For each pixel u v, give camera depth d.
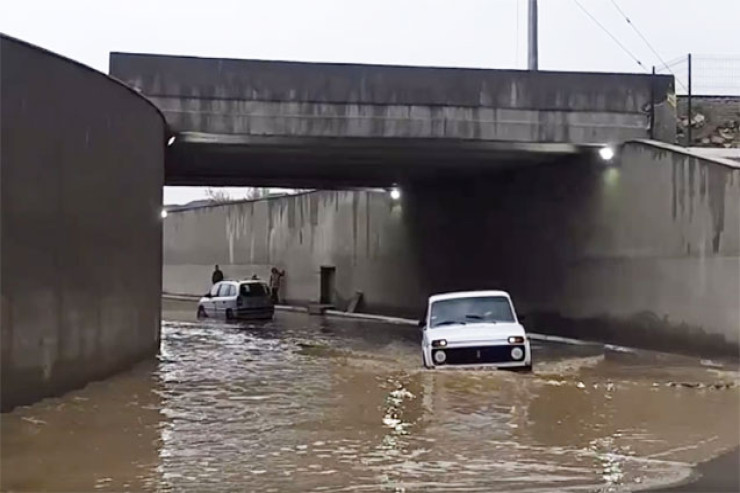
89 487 8.12
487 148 22.28
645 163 20.77
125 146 16.16
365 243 38.47
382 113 20.52
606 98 21.47
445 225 31.73
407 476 8.56
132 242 16.64
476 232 29.69
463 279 30.52
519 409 12.25
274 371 16.86
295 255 44.81
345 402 12.89
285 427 10.99
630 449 9.80
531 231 26.33
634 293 21.25
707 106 26.56
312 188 34.84
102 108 14.83
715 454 9.60
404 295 35.00
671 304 19.86
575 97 21.34
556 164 24.91
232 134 20.06
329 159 25.12
